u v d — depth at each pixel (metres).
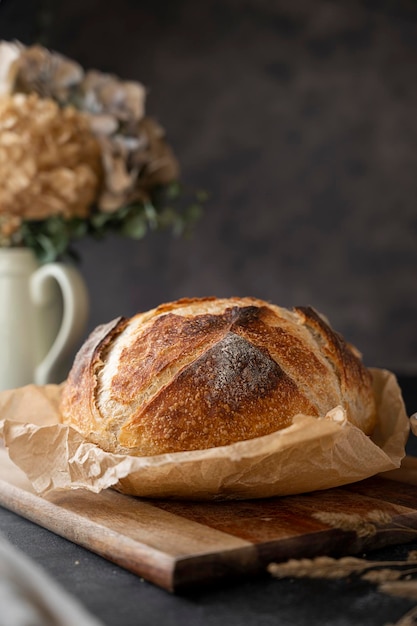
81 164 1.24
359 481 0.96
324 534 0.85
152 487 0.90
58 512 0.90
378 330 2.56
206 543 0.83
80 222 1.30
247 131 2.48
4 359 1.24
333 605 0.74
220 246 2.51
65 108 1.29
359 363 1.00
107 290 2.46
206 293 2.52
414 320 2.55
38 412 1.03
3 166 1.20
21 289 1.25
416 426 0.93
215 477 0.89
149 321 0.98
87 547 0.87
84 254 2.44
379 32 2.46
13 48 1.27
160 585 0.79
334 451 0.89
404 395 1.27
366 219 2.52
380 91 2.48
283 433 0.87
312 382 0.94
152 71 2.44
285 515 0.89
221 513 0.89
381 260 2.54
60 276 1.24
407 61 2.46
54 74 1.29
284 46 2.46
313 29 2.45
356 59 2.47
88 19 2.36
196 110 2.47
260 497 0.92
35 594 0.70
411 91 2.47
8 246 1.28
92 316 2.46
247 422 0.91
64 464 0.93
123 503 0.92
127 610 0.73
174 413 0.92
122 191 1.26
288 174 2.51
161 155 1.30
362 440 0.89
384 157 2.50
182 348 0.94
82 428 0.95
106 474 0.90
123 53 2.41
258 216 2.51
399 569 0.84
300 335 0.97
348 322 2.56
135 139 1.27
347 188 2.51
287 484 0.90
